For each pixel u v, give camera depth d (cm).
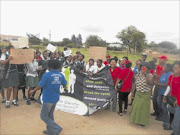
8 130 429
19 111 556
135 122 473
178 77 395
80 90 555
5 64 568
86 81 552
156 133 448
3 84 581
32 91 383
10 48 574
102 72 546
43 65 662
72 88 558
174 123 387
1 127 444
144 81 455
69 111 557
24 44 587
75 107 554
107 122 505
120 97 552
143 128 475
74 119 510
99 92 545
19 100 668
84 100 549
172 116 448
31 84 606
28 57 566
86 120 509
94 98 544
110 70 568
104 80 542
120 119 532
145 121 468
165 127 471
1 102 636
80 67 686
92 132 436
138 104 471
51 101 373
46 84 368
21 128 443
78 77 557
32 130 433
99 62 602
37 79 629
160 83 479
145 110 467
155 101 558
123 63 721
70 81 558
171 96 420
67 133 424
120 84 525
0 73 604
